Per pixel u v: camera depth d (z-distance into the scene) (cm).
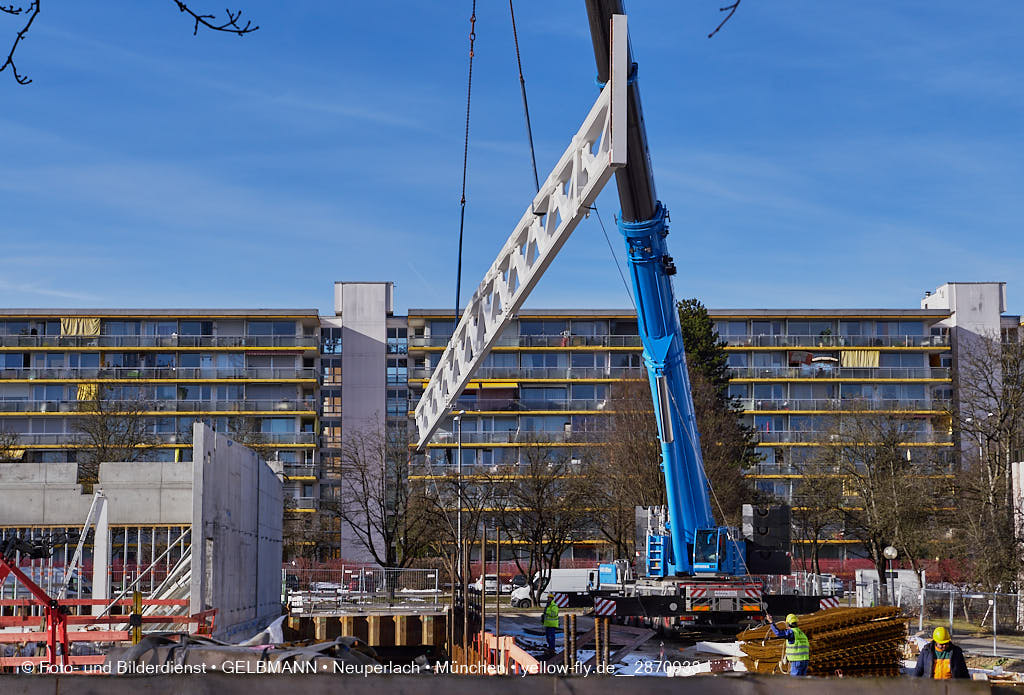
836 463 6325
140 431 7944
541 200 1930
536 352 8925
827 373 9012
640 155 2077
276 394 8862
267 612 3862
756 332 9206
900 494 5547
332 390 9106
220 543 2889
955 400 8619
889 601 5053
